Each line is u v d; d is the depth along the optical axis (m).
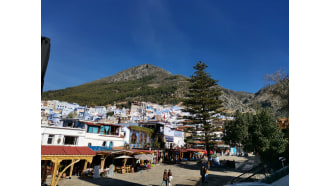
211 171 25.11
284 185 9.91
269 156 22.80
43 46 2.88
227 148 56.53
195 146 48.28
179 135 48.12
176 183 17.44
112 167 21.27
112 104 179.62
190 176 21.05
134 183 17.61
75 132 23.16
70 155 15.88
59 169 20.72
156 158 32.12
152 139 38.19
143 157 24.05
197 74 39.81
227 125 30.86
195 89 39.75
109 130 29.30
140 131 35.88
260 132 23.83
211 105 36.19
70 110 118.56
